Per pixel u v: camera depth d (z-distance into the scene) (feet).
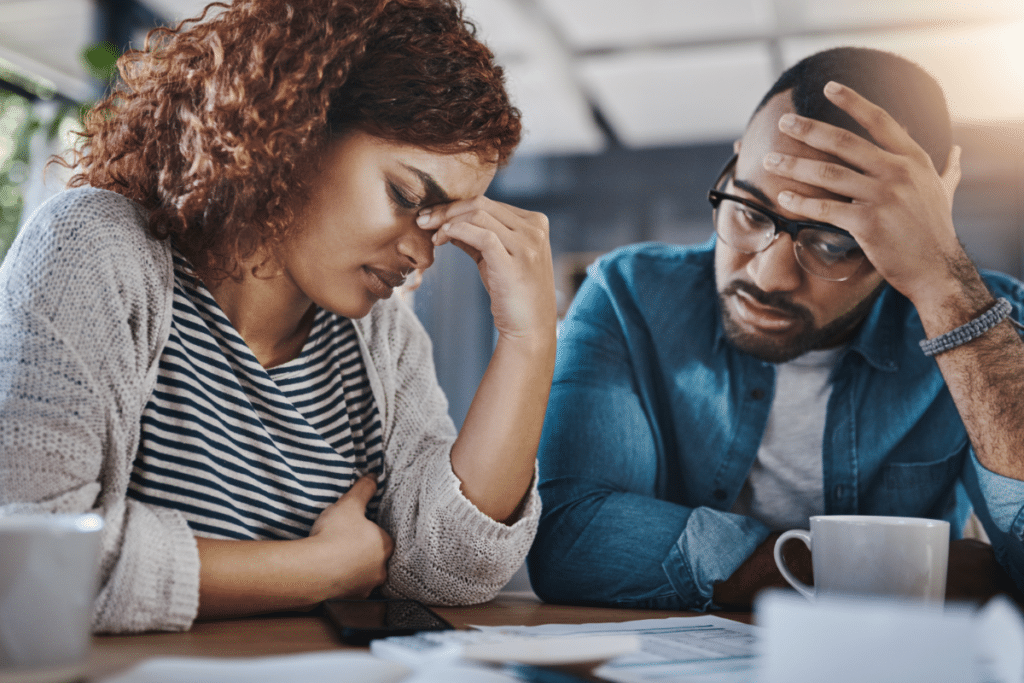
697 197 17.42
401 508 2.95
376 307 3.47
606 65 13.91
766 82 14.47
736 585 2.88
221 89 2.65
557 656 1.56
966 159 14.07
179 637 2.03
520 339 2.87
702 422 3.62
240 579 2.24
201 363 2.81
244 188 2.60
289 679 1.33
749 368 3.57
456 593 2.85
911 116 3.19
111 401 2.41
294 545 2.43
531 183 18.10
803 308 3.33
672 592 2.91
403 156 2.61
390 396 3.32
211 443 2.76
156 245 2.71
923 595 2.01
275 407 2.95
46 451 2.17
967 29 11.89
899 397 3.50
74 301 2.36
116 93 3.10
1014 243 13.79
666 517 3.06
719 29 12.59
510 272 2.83
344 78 2.57
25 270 2.38
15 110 11.19
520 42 12.91
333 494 3.04
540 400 2.90
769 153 3.15
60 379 2.25
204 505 2.69
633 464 3.43
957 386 2.97
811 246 3.18
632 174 17.67
